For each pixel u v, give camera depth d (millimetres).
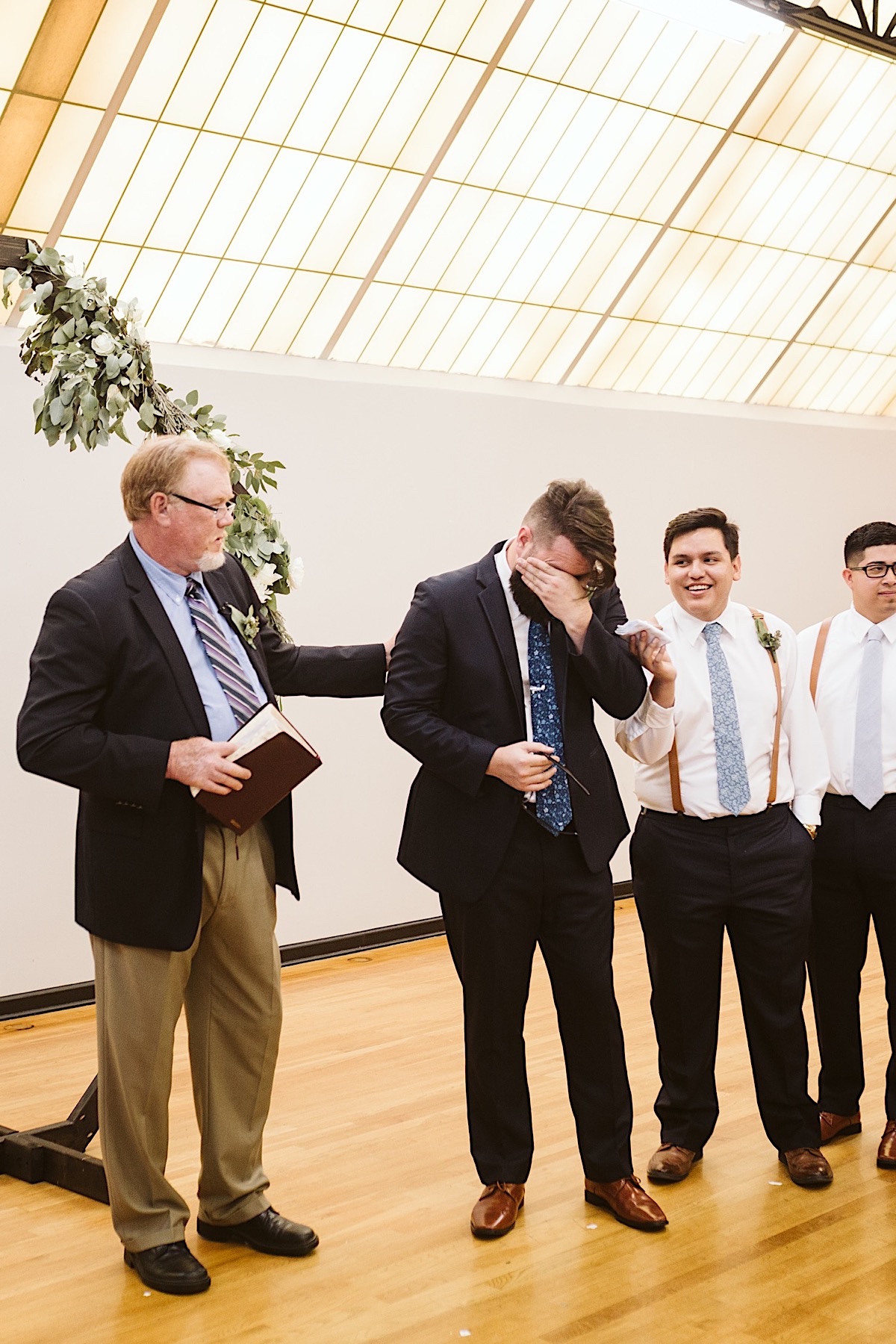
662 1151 3281
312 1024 4785
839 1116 3537
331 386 5816
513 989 2916
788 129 6828
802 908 3195
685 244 7004
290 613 5691
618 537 7059
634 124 6266
